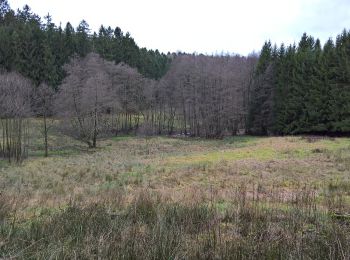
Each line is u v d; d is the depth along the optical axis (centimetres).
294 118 5266
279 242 587
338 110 4681
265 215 816
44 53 7100
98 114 5091
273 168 2173
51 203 1105
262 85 5844
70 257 554
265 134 5869
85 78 5694
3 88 4156
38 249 589
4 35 7119
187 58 7269
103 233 642
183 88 6588
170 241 602
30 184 1875
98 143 5050
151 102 6950
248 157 2812
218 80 6144
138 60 9088
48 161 3375
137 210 864
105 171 2334
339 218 826
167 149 4166
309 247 579
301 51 5572
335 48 5047
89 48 8081
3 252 576
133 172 2236
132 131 6600
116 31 9231
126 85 6712
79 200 1090
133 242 596
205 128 6081
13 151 3869
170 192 1246
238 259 551
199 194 1193
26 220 857
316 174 1909
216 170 2150
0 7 9681
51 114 5231
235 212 844
